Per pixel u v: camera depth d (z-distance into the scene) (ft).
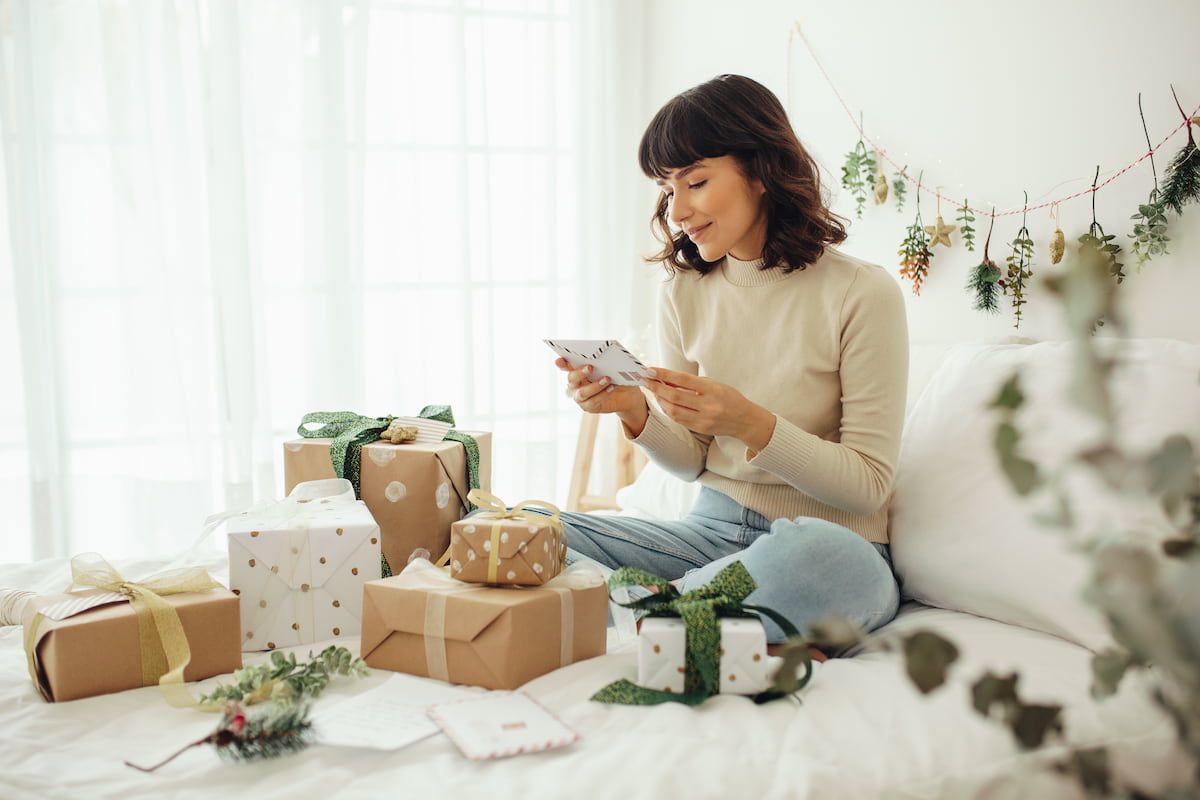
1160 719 3.69
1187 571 1.72
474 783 3.28
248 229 8.92
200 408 8.95
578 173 10.36
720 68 9.36
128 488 8.87
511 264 10.23
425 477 5.48
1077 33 5.86
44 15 8.27
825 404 5.50
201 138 8.82
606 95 10.37
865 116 7.52
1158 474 1.79
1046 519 1.89
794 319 5.51
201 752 3.50
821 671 4.27
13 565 5.70
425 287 9.73
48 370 8.50
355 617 4.87
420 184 9.62
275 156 9.14
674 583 5.29
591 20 10.25
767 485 5.54
